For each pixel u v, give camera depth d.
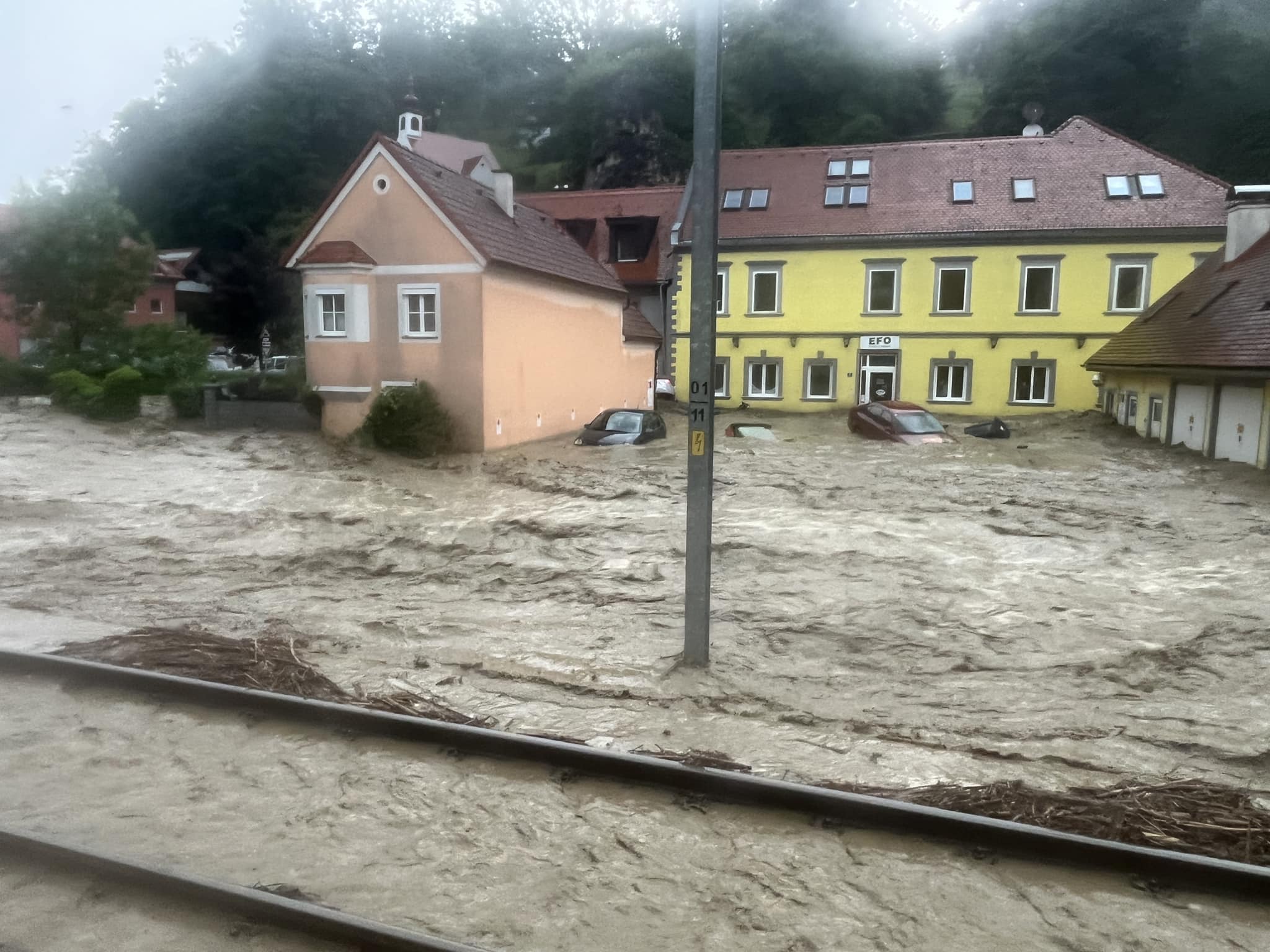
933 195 39.03
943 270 37.66
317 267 24.59
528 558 13.09
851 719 7.28
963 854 4.98
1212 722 7.30
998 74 63.94
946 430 31.36
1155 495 18.55
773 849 5.04
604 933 4.27
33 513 15.57
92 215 31.70
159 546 13.58
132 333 32.31
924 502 17.61
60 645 8.58
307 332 25.11
